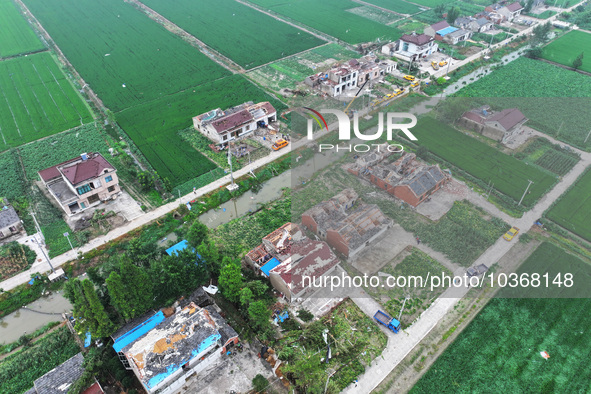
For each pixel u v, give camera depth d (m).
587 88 93.00
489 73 103.19
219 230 63.12
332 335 46.47
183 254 51.38
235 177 73.62
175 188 71.44
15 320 51.94
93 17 142.25
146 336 44.59
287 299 50.69
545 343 44.66
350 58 113.50
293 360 44.88
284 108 92.56
